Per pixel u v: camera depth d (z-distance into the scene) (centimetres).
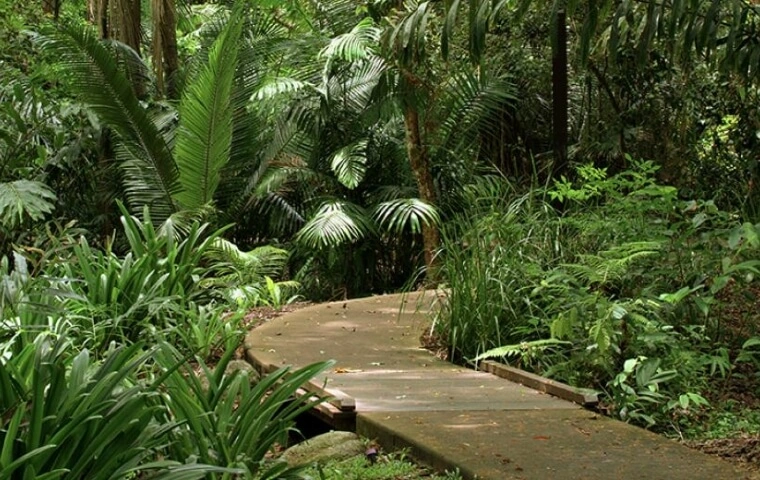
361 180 1186
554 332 572
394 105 1170
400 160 1261
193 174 1138
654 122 1202
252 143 1230
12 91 1208
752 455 436
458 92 1198
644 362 546
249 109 1268
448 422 467
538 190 784
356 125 1242
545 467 389
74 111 1154
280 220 1259
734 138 1073
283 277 1300
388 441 454
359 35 1131
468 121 1221
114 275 653
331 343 698
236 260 972
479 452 411
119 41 1277
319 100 1234
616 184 751
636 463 397
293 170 1212
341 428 491
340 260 1230
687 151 1164
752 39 654
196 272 799
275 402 377
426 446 422
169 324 668
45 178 1177
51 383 302
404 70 1122
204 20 1811
